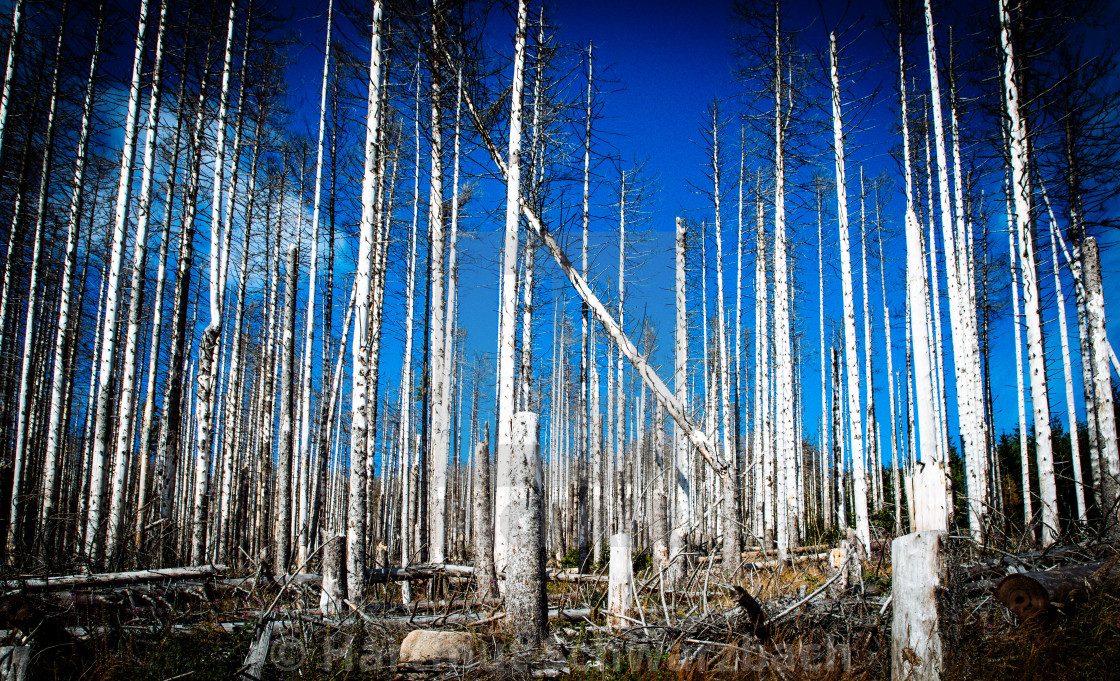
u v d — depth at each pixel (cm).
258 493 2281
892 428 2316
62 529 1277
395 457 2534
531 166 974
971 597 638
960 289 1530
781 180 1491
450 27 834
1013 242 1603
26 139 1393
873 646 562
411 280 1858
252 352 2475
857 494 1205
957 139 1480
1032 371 1067
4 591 723
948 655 445
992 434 1773
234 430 1627
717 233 1881
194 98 1456
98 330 1903
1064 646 507
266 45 1617
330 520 2345
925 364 1180
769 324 2238
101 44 1361
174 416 1179
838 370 2756
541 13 885
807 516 3127
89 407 1888
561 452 3500
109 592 730
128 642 593
